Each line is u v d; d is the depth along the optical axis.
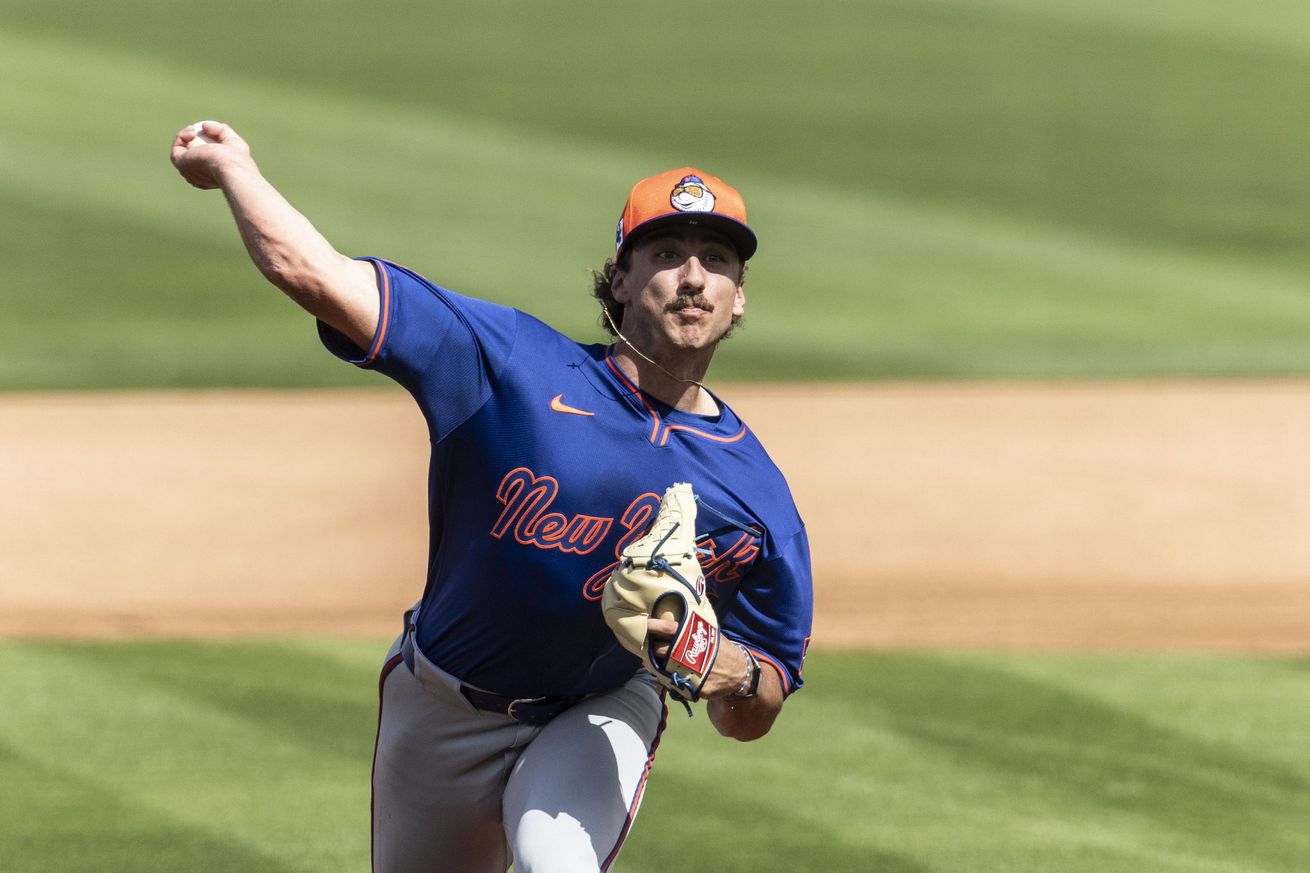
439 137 86.62
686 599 11.62
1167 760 23.11
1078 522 38.03
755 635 13.43
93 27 106.38
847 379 52.38
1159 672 27.52
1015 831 20.31
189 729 23.88
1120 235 73.44
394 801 13.76
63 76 94.75
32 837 19.53
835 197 78.25
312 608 31.28
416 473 41.91
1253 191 80.44
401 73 98.75
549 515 12.26
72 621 30.05
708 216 12.21
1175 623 30.78
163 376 51.59
